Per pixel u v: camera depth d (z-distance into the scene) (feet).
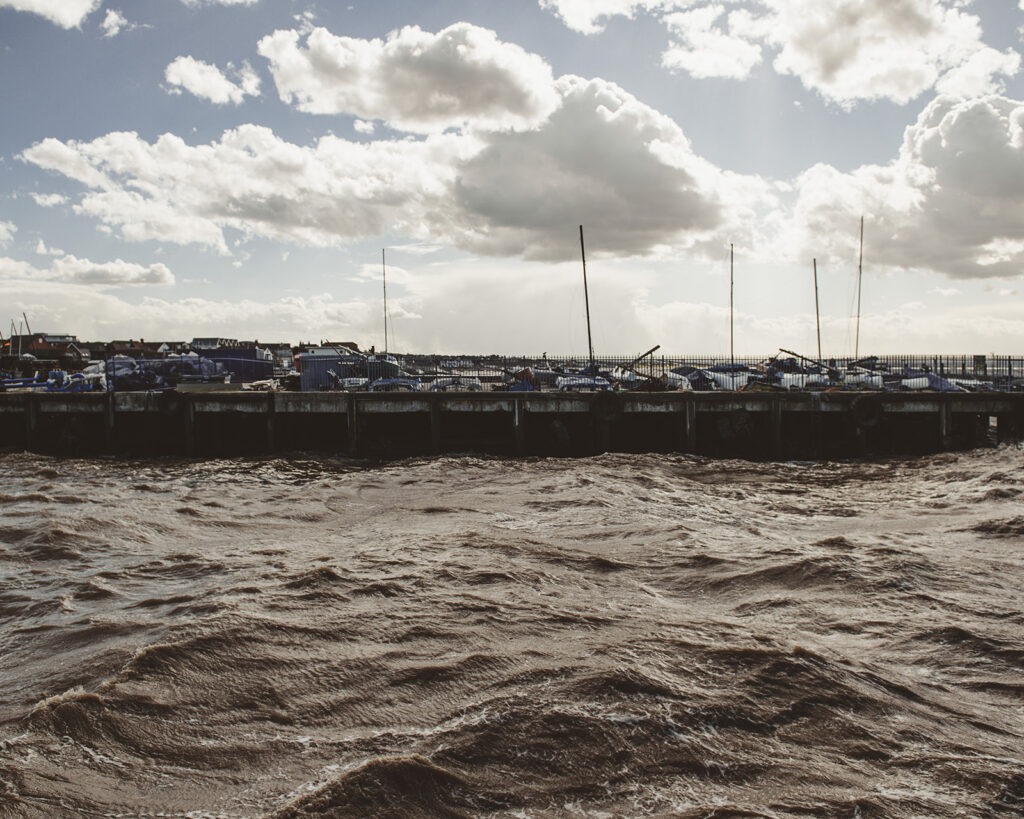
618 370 103.50
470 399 82.17
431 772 14.96
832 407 83.66
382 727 17.20
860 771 15.60
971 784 15.14
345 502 54.85
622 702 18.25
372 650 21.94
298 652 21.76
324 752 16.05
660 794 14.48
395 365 96.07
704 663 20.86
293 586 28.76
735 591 29.66
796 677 19.97
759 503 54.24
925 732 17.51
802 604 27.76
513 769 15.31
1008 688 20.54
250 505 52.60
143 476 68.03
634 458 78.43
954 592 29.50
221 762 15.65
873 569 32.17
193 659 21.08
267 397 83.30
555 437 83.87
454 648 22.12
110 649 22.31
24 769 15.19
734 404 83.46
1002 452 80.23
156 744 16.46
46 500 51.57
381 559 33.27
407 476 67.41
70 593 29.22
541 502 52.03
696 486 62.44
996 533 40.91
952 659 22.56
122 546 38.01
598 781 14.93
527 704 18.15
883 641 24.02
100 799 14.14
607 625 24.49
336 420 87.56
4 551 36.40
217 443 87.25
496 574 30.58
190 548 37.88
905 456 84.02
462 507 50.39
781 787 14.84
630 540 39.17
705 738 16.69
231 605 26.17
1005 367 103.14
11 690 19.75
